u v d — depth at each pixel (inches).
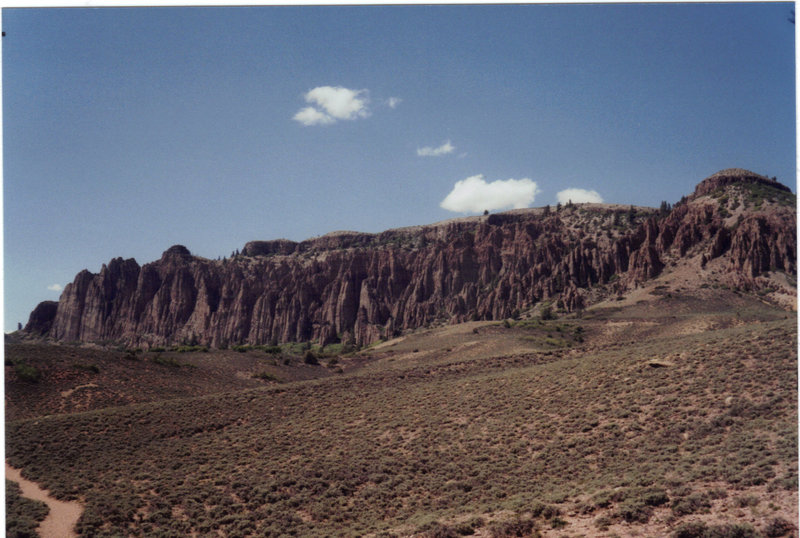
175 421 2027.6
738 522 773.9
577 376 1888.5
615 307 6894.7
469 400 1903.3
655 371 1688.0
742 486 896.9
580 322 6240.2
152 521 1185.4
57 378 2910.9
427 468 1378.0
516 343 4697.3
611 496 953.5
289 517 1174.3
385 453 1524.4
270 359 5044.3
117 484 1403.8
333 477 1382.9
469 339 5703.7
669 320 5324.8
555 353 3449.8
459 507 1107.9
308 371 4928.6
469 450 1453.0
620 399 1547.7
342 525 1131.9
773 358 1481.3
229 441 1801.2
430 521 1009.5
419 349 5802.2
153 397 3002.0
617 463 1181.1
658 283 7687.0
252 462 1557.6
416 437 1614.2
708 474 969.5
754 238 7204.7
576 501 990.4
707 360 1636.3
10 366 2864.2
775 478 890.7
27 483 1433.3
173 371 3695.9
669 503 888.3
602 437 1343.5
